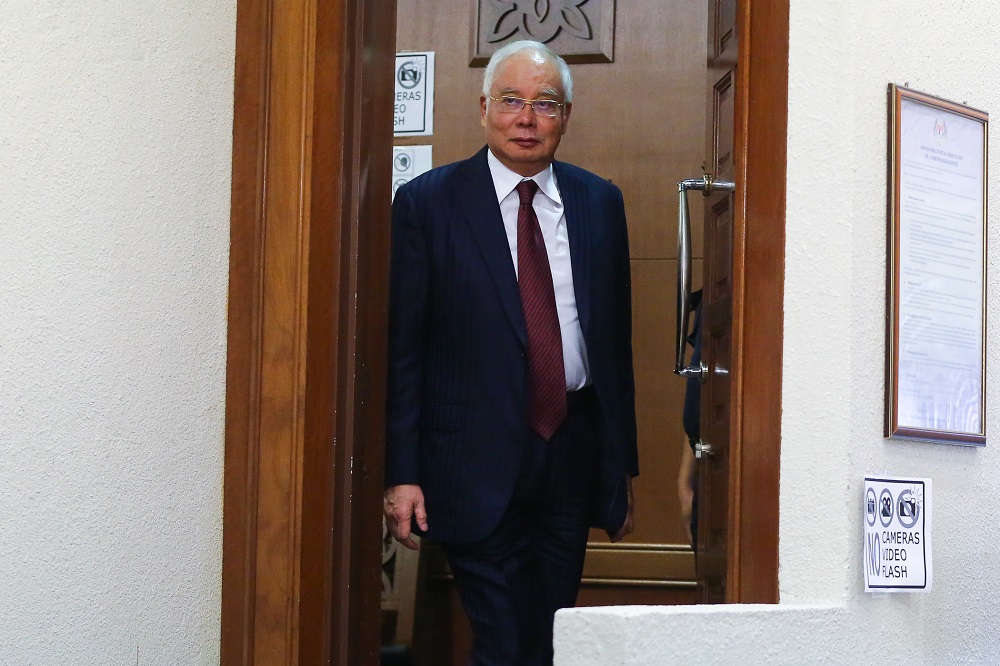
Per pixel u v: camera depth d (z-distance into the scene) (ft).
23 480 7.63
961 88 9.36
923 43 9.11
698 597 10.26
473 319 11.64
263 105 9.48
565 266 12.17
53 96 7.93
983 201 9.32
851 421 8.46
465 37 15.78
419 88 15.80
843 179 8.62
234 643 9.19
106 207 8.32
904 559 8.66
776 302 8.72
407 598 14.88
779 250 8.73
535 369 11.70
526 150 11.93
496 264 11.69
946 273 9.05
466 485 11.51
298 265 9.30
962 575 9.17
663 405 15.39
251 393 9.30
